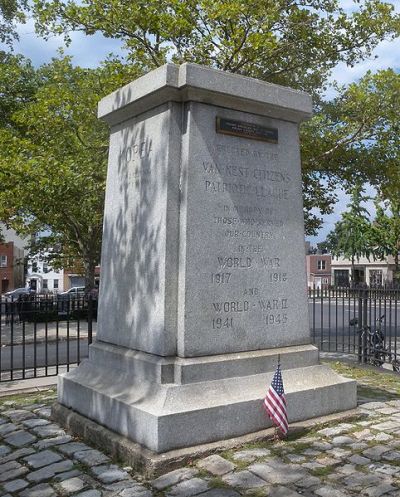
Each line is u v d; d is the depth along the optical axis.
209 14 11.70
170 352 5.21
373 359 10.08
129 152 6.19
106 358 5.97
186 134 5.46
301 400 5.55
